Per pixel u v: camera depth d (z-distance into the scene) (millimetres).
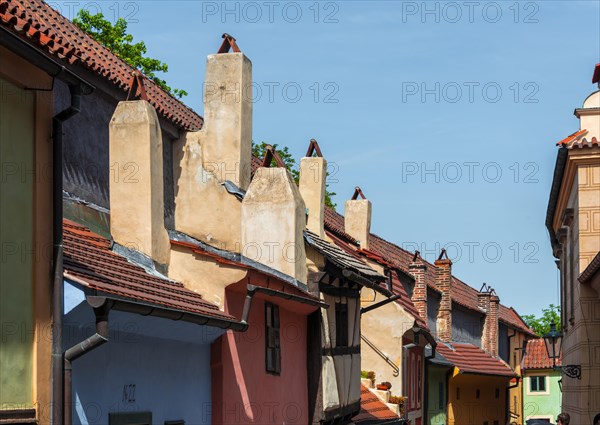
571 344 31703
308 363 23469
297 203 22250
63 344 12164
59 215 12172
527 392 71125
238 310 18125
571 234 30797
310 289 23812
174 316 13695
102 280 13188
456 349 50250
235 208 21688
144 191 16844
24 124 11758
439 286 49938
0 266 11086
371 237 45188
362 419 28625
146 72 37750
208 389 17156
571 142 27172
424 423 41000
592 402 27047
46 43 12281
